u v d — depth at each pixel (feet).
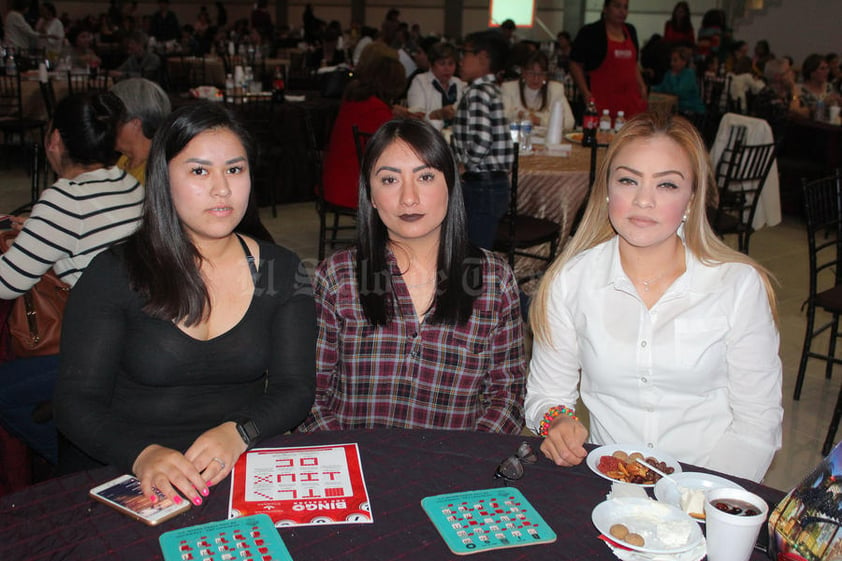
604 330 5.10
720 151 16.15
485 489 4.06
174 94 20.53
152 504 3.81
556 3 44.37
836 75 27.96
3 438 6.64
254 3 55.11
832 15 31.89
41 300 6.46
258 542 3.52
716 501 3.67
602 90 17.97
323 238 14.92
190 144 4.43
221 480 4.10
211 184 4.46
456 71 23.44
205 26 47.01
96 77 21.90
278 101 19.27
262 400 4.71
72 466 5.34
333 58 31.68
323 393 5.52
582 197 12.45
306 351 5.02
